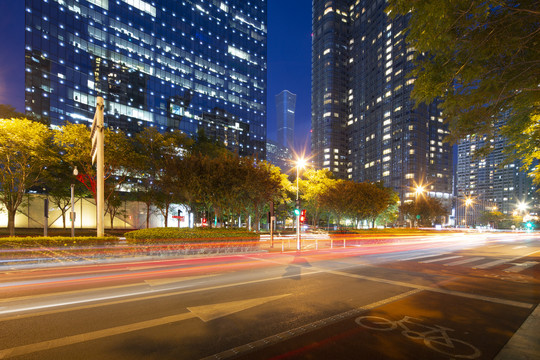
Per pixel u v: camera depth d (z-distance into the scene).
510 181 161.88
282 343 4.89
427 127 108.19
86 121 67.25
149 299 7.47
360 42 140.62
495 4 5.00
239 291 8.36
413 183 103.00
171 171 23.34
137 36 79.50
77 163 29.02
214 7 102.88
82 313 6.34
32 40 60.03
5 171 22.91
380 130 121.12
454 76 6.12
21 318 6.01
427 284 9.52
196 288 8.70
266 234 39.38
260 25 119.50
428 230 53.59
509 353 4.57
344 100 149.00
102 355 4.42
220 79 102.19
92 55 69.69
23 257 12.94
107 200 35.75
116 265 13.23
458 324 5.87
